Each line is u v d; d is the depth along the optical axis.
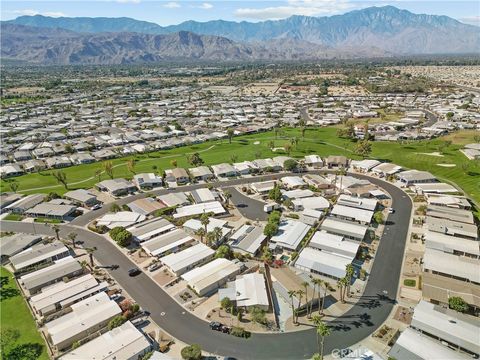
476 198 166.75
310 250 126.19
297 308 98.38
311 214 154.12
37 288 112.44
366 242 134.38
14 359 86.56
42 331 95.38
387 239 135.75
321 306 100.44
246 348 88.12
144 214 162.12
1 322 99.75
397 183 189.75
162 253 129.38
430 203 161.12
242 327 94.62
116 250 135.00
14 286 116.56
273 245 131.12
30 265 123.94
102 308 100.69
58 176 196.00
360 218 148.38
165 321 98.12
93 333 93.75
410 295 104.44
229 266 118.50
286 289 106.19
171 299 107.12
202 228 140.88
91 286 111.25
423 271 113.19
